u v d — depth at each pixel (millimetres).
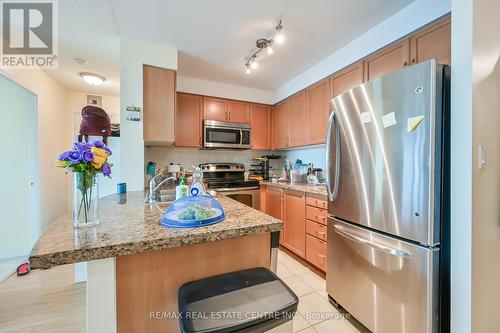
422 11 1561
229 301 801
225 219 1074
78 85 3328
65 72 2846
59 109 3320
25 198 2709
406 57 1676
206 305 777
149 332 916
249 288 882
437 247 1130
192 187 1512
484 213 1099
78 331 1503
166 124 2248
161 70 2234
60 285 2066
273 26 1907
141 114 2150
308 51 2336
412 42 1640
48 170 3014
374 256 1367
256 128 3541
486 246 1110
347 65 2205
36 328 1530
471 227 1045
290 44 2197
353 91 1520
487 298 1111
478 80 1072
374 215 1367
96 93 3709
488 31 1116
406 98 1205
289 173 3438
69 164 895
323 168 2953
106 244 750
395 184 1254
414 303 1165
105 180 2221
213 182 3135
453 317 1095
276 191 3016
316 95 2664
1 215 2602
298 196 2561
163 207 1415
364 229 1449
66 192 3611
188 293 851
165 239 813
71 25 1886
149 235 841
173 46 2242
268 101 3621
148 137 2188
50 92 3027
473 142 1052
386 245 1302
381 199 1326
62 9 1683
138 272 899
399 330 1227
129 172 2121
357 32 1993
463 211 1066
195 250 993
